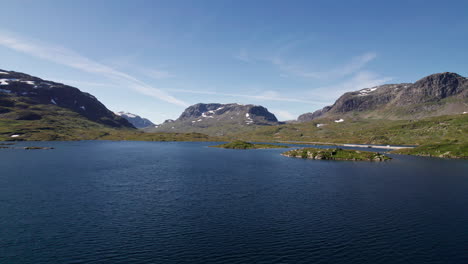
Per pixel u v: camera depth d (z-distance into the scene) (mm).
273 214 52875
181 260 34656
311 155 174625
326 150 179625
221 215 52156
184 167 122688
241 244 39438
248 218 50531
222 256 35781
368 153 169125
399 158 174000
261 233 43531
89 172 104812
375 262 34531
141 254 36219
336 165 133750
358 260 35000
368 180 90750
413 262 34625
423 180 91375
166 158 164875
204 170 113250
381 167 126500
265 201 62406
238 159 162625
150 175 99000
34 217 50375
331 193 71062
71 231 43812
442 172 110500
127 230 44406
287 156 184375
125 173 103375
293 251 37344
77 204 58969
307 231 44469
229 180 89562
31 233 42812
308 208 57031
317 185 81625
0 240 40219
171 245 38969
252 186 79562
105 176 95812
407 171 113000
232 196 67000
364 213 53938
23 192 69938
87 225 46500
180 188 76250
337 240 41125
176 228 45344
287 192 71875
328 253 36875
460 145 195000
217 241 40375
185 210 55188
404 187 79500
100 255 35875
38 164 127125
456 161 154750
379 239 41594
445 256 36312
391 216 52219
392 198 66125
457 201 63469
